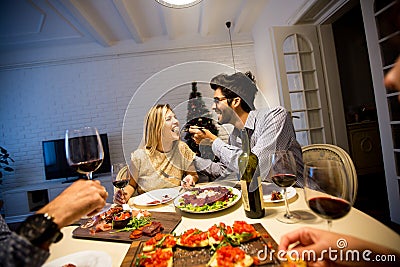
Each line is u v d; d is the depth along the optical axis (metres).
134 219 0.82
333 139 2.61
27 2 2.50
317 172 0.57
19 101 3.64
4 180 3.61
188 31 3.71
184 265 0.54
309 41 2.60
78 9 2.60
